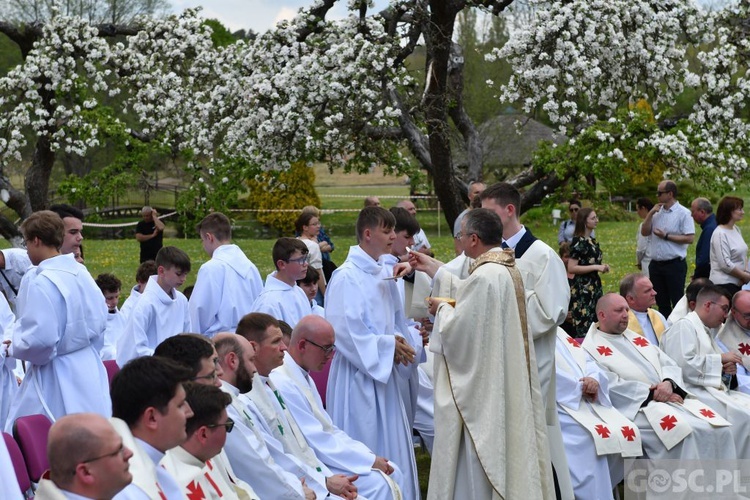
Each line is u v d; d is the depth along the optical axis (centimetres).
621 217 2689
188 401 399
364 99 1200
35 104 1561
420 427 721
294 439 533
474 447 528
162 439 366
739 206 1036
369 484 550
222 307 736
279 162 1241
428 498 544
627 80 1266
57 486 315
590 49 1210
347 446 561
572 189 1250
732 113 1248
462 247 582
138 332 685
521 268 567
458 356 535
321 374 668
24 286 593
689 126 1235
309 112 1189
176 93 1462
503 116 2755
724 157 1201
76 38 1534
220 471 438
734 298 763
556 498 575
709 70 1256
